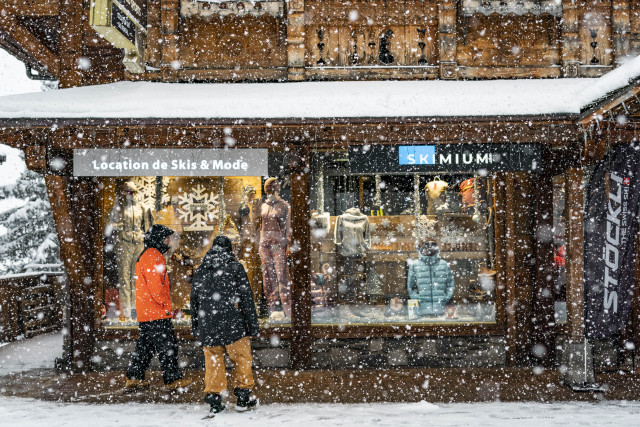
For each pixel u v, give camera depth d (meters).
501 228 7.76
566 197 6.81
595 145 6.46
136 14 7.32
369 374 7.23
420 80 7.84
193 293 5.77
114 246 7.84
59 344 9.67
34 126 6.44
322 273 7.80
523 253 7.69
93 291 7.65
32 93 7.05
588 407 5.70
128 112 6.48
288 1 7.82
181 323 7.76
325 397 6.17
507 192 7.71
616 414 5.42
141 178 7.99
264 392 6.41
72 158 7.41
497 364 7.61
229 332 5.59
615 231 6.44
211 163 7.18
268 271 7.93
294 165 7.38
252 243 8.02
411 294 7.81
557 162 7.62
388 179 8.05
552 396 6.16
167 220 8.02
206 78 7.88
